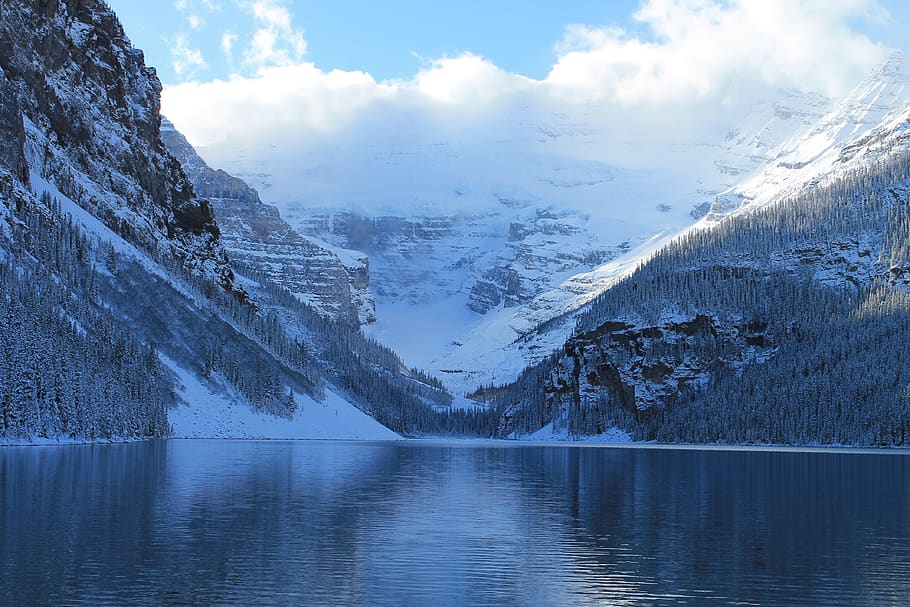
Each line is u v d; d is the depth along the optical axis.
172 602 51.31
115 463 131.12
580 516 87.62
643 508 94.75
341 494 102.56
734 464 181.25
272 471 129.25
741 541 73.25
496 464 172.62
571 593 55.47
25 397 171.62
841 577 60.19
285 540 70.06
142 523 75.62
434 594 54.72
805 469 163.25
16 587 53.78
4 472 112.94
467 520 83.56
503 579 58.84
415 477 130.62
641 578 59.59
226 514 82.25
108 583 55.12
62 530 71.56
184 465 132.62
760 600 54.28
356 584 56.72
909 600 54.44
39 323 184.62
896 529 79.94
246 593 53.75
